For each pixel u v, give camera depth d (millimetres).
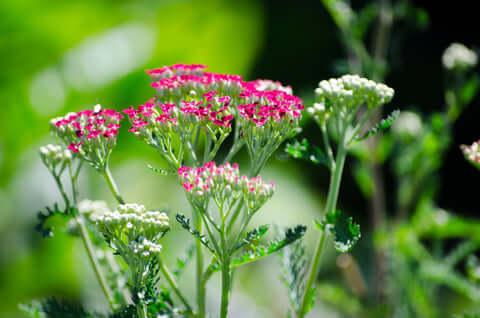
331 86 2377
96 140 2162
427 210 4777
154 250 1946
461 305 6410
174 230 6461
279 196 8719
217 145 2229
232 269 2197
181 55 8586
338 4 5344
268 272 7379
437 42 9297
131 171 7574
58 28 7770
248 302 6977
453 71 4832
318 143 9734
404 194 5039
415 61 9312
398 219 5051
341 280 5898
